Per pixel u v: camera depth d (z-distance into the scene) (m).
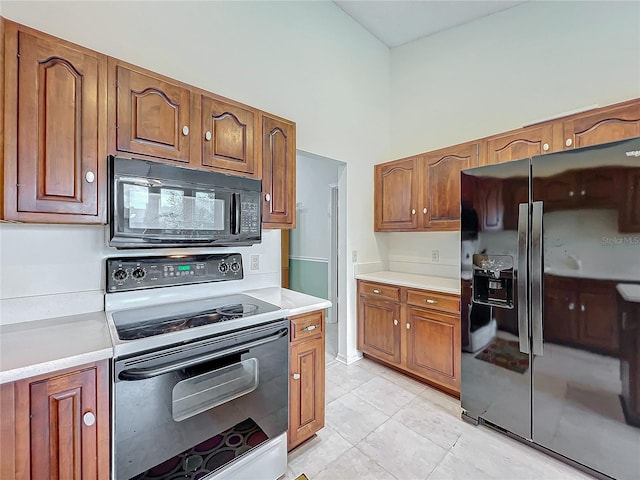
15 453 0.90
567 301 1.58
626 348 1.42
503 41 2.68
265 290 2.11
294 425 1.67
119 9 1.62
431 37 3.17
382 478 1.57
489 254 1.90
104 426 1.05
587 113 1.90
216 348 1.31
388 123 3.49
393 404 2.25
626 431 1.42
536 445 1.75
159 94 1.42
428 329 2.46
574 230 1.55
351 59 3.00
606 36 2.19
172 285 1.66
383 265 3.38
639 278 1.38
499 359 1.86
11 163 1.06
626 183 1.40
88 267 1.47
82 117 1.21
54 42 1.15
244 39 2.16
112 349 1.05
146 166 1.35
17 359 0.94
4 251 1.28
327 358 3.14
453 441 1.84
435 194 2.69
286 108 2.43
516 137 2.21
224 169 1.65
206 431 1.30
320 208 4.43
